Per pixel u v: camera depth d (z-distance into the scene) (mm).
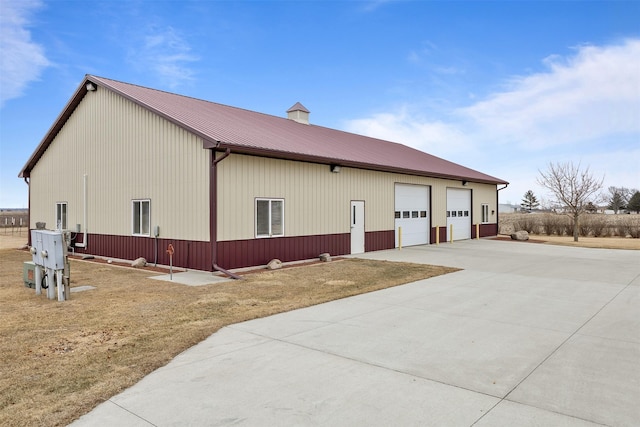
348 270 11578
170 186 11906
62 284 7902
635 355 4859
